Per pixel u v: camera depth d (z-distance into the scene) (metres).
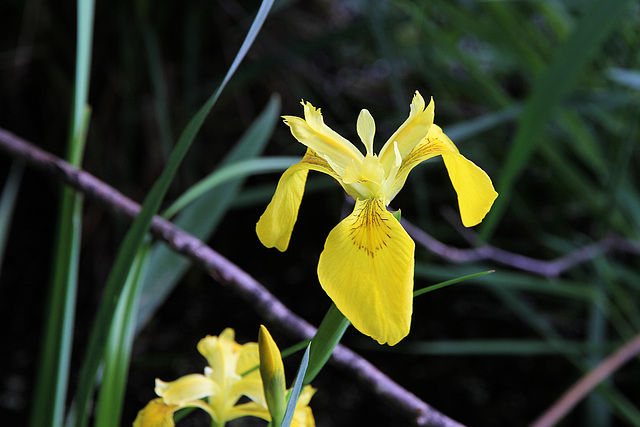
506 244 1.67
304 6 1.97
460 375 1.53
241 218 1.88
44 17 1.62
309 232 1.88
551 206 1.80
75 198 0.75
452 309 1.70
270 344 0.59
